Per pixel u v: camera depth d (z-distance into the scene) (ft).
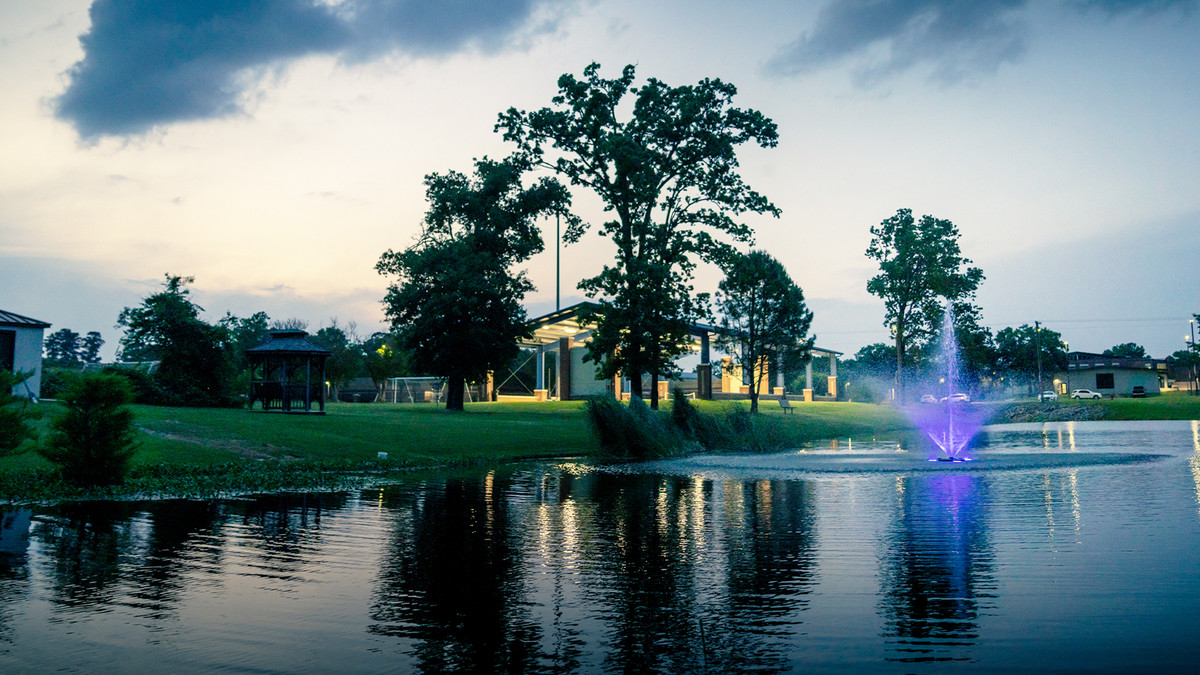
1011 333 333.83
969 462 73.82
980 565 27.84
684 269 132.36
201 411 99.86
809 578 26.35
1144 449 89.40
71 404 52.08
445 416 124.47
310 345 111.86
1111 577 25.68
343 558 30.17
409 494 51.80
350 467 70.13
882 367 380.17
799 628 20.67
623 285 129.18
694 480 61.72
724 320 152.76
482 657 18.63
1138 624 20.57
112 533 35.81
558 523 39.17
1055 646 18.93
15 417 49.85
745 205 138.72
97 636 20.18
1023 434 134.41
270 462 68.44
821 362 339.98
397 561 29.66
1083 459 75.20
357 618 21.88
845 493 50.90
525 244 151.53
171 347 117.08
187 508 44.32
